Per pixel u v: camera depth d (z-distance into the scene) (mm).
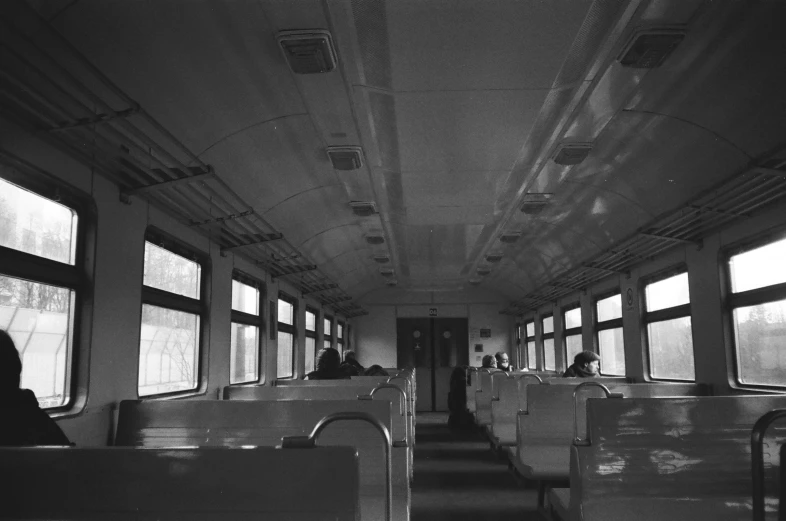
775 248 6812
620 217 9070
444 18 4344
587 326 13539
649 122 6203
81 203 5051
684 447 4262
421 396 21641
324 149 7199
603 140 6863
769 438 4305
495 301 22016
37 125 4230
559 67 5027
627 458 4242
